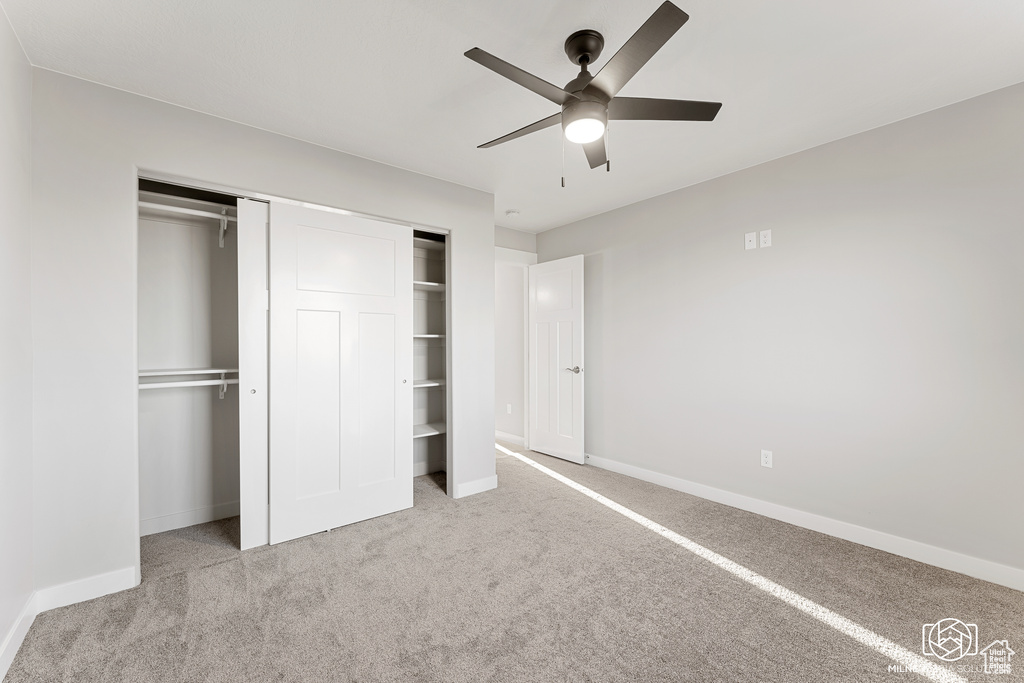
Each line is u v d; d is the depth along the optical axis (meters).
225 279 2.97
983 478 2.18
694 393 3.43
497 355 5.49
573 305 4.33
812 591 2.08
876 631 1.79
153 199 2.70
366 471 2.92
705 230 3.34
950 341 2.28
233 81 2.06
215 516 2.95
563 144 2.71
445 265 3.58
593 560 2.38
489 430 3.53
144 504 2.71
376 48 1.84
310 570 2.27
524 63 1.94
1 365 1.58
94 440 2.00
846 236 2.63
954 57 1.89
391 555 2.43
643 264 3.80
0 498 1.55
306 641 1.72
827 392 2.71
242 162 2.45
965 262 2.23
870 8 1.60
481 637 1.75
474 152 2.82
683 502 3.26
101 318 2.02
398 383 3.07
